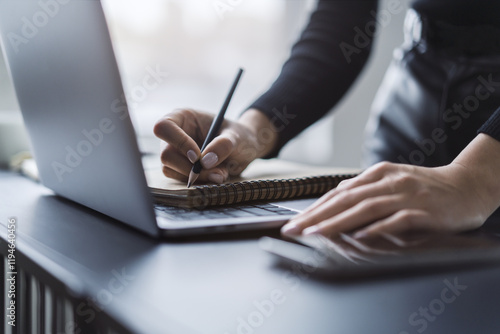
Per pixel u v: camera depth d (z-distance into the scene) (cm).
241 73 73
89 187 60
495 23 83
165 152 65
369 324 34
